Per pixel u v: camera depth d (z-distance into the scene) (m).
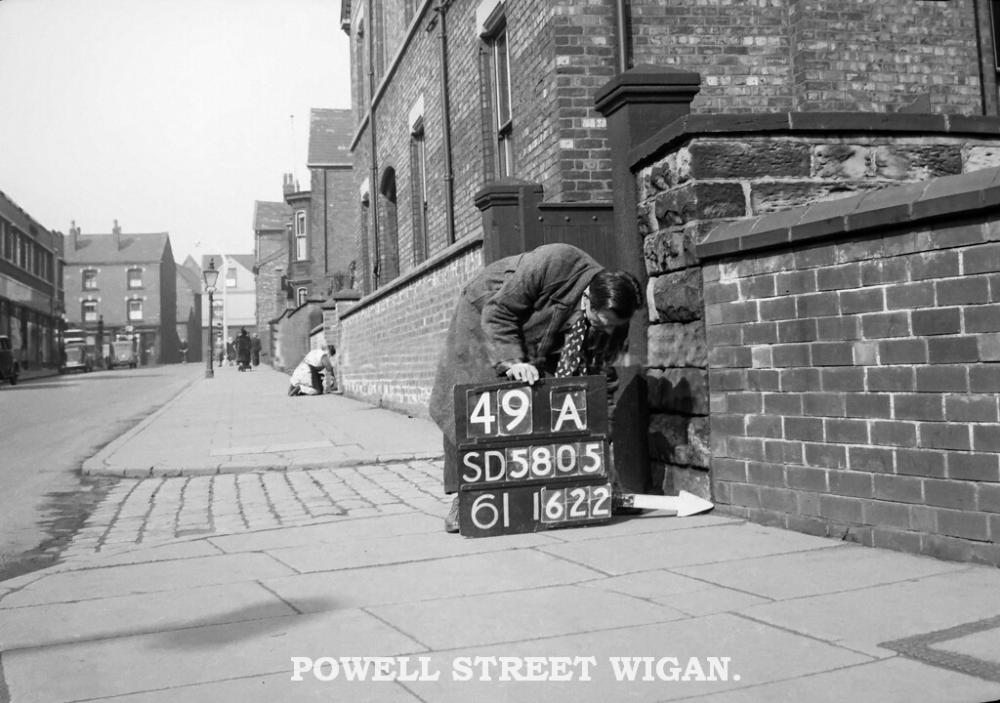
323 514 5.05
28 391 23.92
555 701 2.09
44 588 3.36
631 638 2.53
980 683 2.10
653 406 4.90
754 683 2.16
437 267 9.91
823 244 3.77
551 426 4.12
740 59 7.40
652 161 4.72
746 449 4.19
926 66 7.56
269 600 3.09
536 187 6.41
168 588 3.31
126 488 6.57
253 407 14.77
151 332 87.31
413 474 6.66
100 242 88.62
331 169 38.22
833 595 2.90
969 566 3.19
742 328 4.18
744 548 3.62
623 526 4.16
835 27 7.41
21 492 6.59
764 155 4.36
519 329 4.09
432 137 11.86
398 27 14.78
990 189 3.07
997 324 3.12
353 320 16.69
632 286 3.78
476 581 3.25
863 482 3.62
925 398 3.38
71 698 2.20
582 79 7.11
